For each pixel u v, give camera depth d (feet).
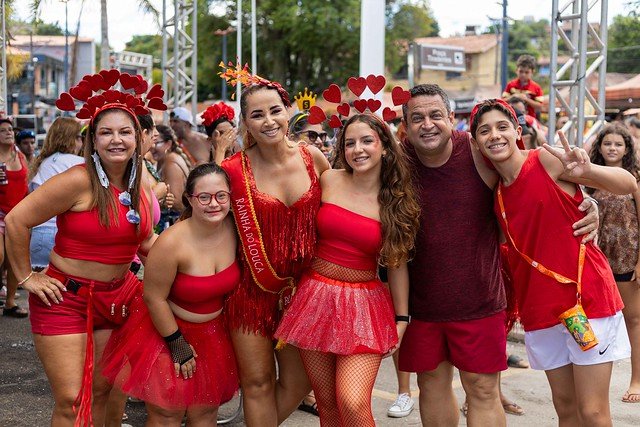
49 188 11.22
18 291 29.71
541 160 11.49
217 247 11.68
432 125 11.46
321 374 12.14
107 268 11.66
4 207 23.45
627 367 20.56
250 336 12.01
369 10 26.37
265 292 12.06
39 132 83.61
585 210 11.46
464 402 17.39
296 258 11.77
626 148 16.79
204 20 112.98
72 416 11.43
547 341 11.90
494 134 11.19
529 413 16.84
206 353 11.80
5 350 20.98
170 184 18.69
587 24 24.72
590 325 11.27
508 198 11.65
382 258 11.69
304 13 106.22
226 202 11.34
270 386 12.38
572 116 26.14
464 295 12.00
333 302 11.60
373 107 11.90
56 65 119.03
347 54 111.86
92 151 11.48
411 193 11.69
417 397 17.83
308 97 18.04
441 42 159.74
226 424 15.60
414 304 12.37
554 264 11.50
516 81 33.81
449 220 11.87
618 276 16.97
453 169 11.85
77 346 11.48
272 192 11.74
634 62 101.14
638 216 16.62
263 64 116.06
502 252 12.82
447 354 12.50
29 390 17.53
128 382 11.46
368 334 11.48
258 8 109.29
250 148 12.02
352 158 11.48
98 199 11.35
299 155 11.98
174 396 11.53
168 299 11.78
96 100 11.44
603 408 11.51
